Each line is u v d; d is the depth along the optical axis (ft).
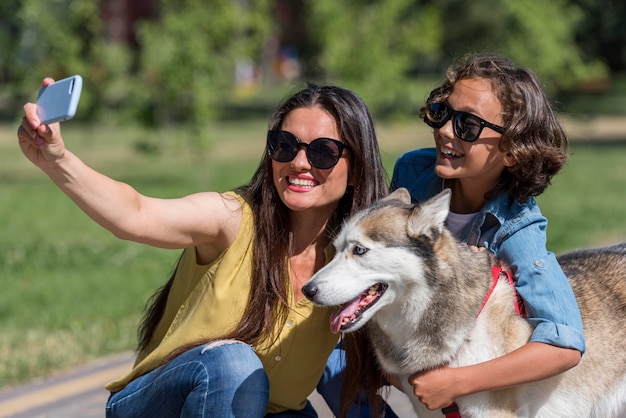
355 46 71.61
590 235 38.81
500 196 12.89
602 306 14.07
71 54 61.72
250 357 11.57
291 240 12.39
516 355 11.93
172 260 35.14
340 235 12.03
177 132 64.69
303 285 12.16
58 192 59.72
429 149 14.43
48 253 36.76
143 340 13.30
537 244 12.59
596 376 13.85
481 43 99.19
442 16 103.86
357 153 12.32
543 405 13.39
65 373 20.48
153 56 59.00
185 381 11.59
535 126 12.42
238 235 12.10
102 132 109.29
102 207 10.57
